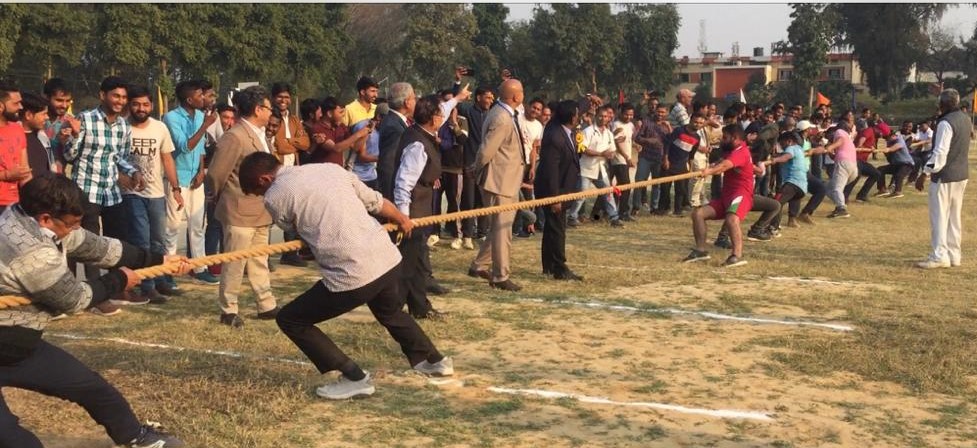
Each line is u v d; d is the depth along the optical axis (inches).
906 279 369.7
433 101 285.0
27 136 294.0
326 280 194.5
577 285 350.3
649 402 209.9
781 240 492.4
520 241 474.6
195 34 1711.4
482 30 2785.4
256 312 303.4
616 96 2815.0
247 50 1801.2
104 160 294.8
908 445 186.2
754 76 3417.8
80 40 1617.9
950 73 3786.9
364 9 2551.7
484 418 197.8
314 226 192.5
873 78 2802.7
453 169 441.1
